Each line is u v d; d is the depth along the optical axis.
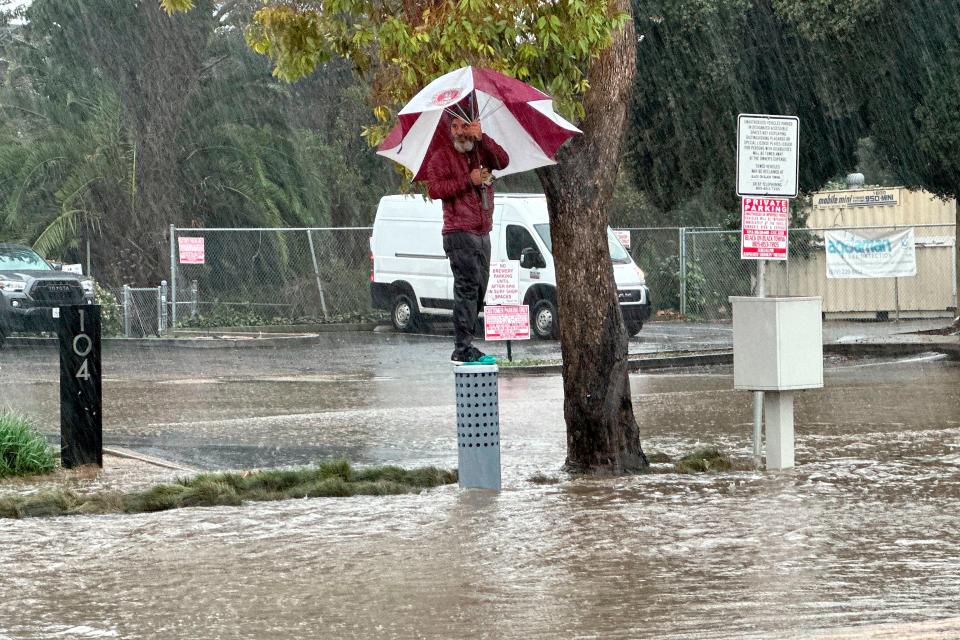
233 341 34.88
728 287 46.38
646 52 32.28
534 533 8.95
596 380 12.17
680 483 11.28
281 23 12.66
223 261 48.34
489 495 10.80
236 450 14.77
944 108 28.11
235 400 21.23
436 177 10.65
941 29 27.80
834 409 17.70
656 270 47.56
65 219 45.44
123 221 47.44
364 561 8.11
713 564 7.81
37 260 35.12
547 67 12.27
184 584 7.53
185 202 48.22
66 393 13.27
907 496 10.29
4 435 12.99
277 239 47.16
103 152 46.75
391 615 6.68
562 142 11.09
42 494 10.62
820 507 9.80
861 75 29.47
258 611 6.82
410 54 11.42
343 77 56.09
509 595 7.09
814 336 12.10
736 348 12.12
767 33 31.39
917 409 17.48
